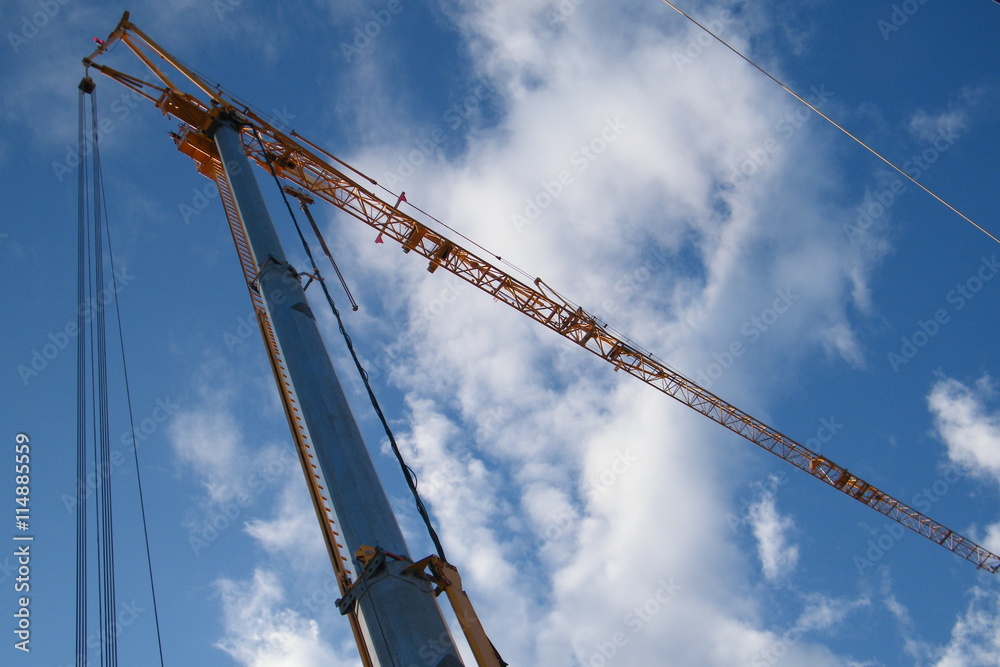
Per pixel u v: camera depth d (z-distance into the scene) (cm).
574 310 6356
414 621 1359
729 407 7250
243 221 2441
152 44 4497
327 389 1808
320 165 5281
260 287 2156
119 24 4481
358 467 1634
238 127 3828
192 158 3978
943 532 8181
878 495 7906
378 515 1556
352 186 5453
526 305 6288
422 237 5819
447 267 6003
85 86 4366
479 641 1420
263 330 2191
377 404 1780
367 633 1389
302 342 1927
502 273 6109
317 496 1756
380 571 1439
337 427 1712
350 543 1519
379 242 5831
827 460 7650
